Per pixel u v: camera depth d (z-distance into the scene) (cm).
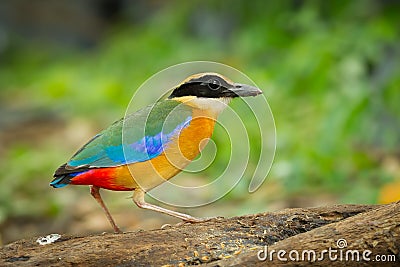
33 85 3055
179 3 2814
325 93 1557
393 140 1361
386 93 1403
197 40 2605
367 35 1592
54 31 3781
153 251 627
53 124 2327
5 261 636
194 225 672
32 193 1465
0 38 3628
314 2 1872
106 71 2814
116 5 3872
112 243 639
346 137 1363
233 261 591
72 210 1295
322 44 1642
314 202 1154
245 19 2352
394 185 1102
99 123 2141
